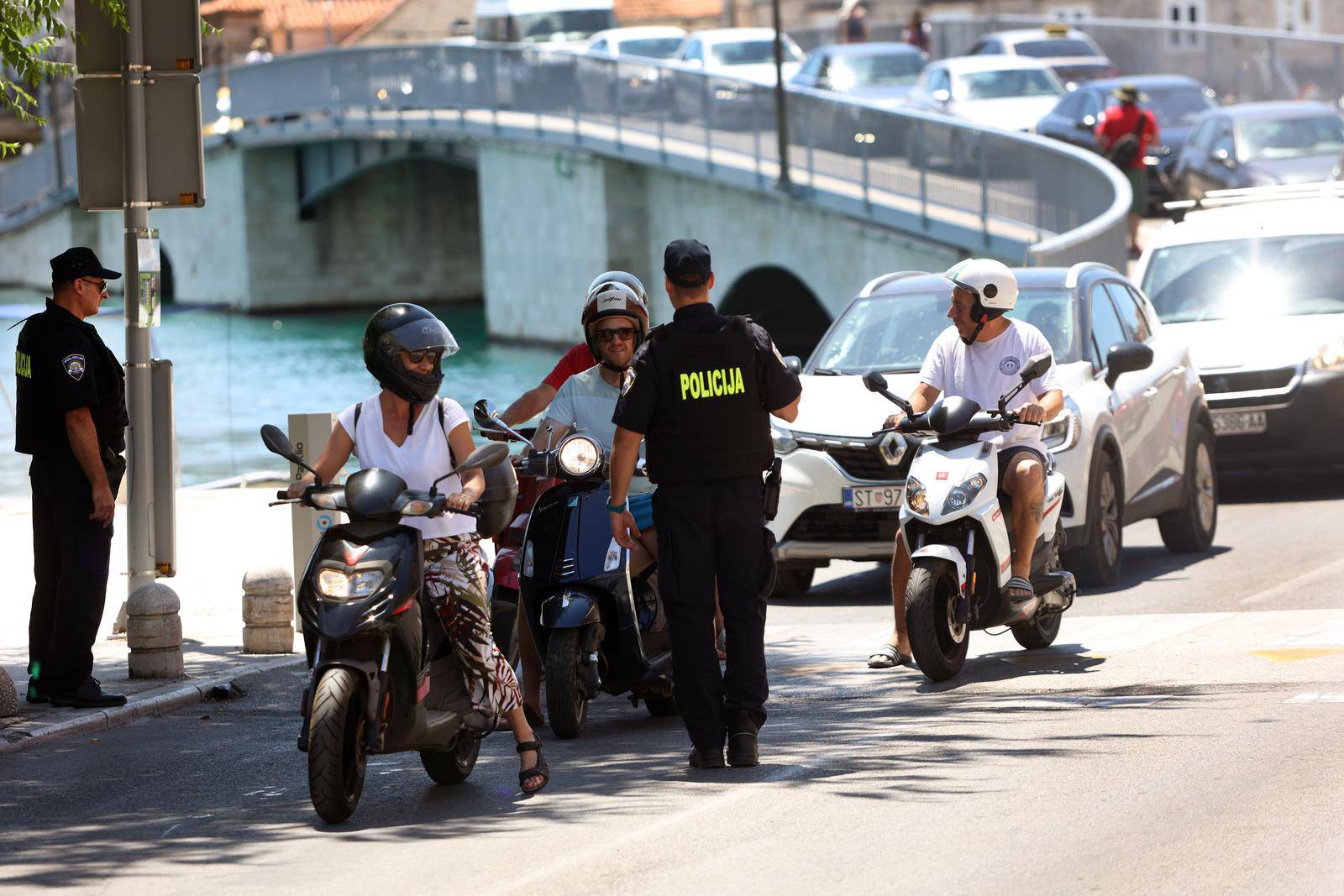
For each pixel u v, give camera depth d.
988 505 33.22
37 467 33.50
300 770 29.08
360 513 24.70
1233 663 33.19
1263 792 24.03
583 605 29.47
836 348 47.34
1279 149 112.19
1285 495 59.50
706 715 27.28
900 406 34.06
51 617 33.84
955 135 112.62
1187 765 25.70
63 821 26.25
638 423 27.05
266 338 181.62
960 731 28.89
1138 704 30.14
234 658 38.59
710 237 144.00
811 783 26.03
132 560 40.59
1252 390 57.66
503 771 28.38
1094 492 42.72
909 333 47.03
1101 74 146.25
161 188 40.16
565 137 158.38
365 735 25.52
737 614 27.42
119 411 33.88
